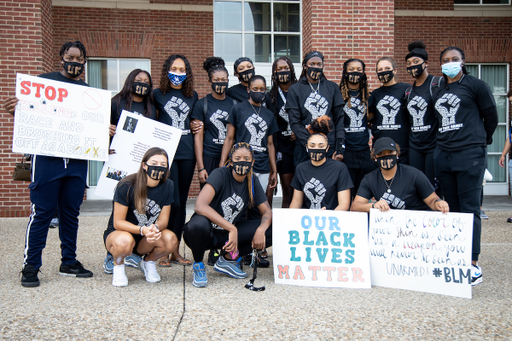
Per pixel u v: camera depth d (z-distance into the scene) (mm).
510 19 10234
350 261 3350
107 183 3732
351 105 4375
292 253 3400
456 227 3154
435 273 3162
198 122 4180
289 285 3332
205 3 9594
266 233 3533
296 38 9898
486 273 3705
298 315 2604
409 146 4125
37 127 3246
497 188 10531
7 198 7004
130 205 3314
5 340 2215
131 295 2977
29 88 3232
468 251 3084
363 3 7234
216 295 3008
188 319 2516
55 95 3322
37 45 6973
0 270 3666
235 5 9734
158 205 3365
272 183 4367
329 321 2508
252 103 4176
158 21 9453
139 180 3238
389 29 7289
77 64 3363
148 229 3127
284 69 4480
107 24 9281
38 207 3219
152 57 9461
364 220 3414
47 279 3383
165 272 3727
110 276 3512
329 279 3311
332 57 7227
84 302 2809
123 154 3760
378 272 3340
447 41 10180
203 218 3252
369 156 4402
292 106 4215
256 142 4121
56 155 3285
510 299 2973
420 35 10156
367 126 4453
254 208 3881
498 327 2439
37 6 6949
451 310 2725
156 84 9484
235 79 9703
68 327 2385
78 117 3406
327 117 3988
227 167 3514
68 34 9141
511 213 7555
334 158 4082
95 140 3471
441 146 3652
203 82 9656
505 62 10258
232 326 2416
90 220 6695
